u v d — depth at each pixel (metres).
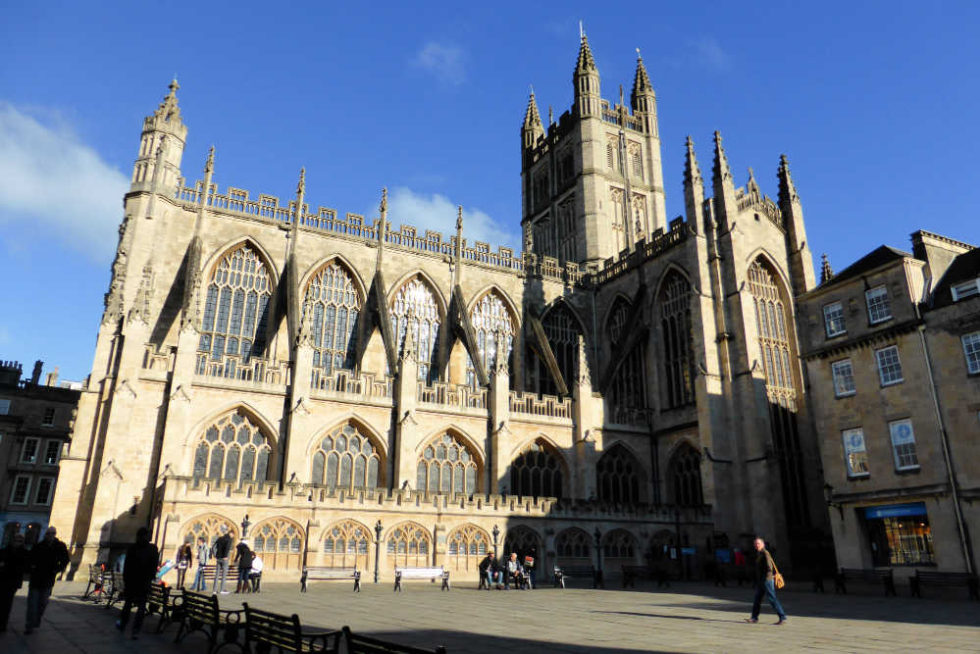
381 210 70.44
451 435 58.44
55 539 19.03
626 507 54.66
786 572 53.53
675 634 18.62
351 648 10.84
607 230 87.38
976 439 38.81
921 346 42.28
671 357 68.31
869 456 43.94
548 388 74.00
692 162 67.19
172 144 61.06
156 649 16.44
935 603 31.03
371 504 45.09
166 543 38.91
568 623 21.34
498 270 75.38
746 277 63.66
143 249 56.81
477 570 47.62
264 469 51.28
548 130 100.69
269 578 41.16
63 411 94.44
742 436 59.19
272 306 60.44
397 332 67.81
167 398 49.22
